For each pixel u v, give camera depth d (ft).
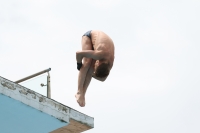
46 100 55.72
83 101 49.78
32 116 54.90
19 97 52.95
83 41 49.62
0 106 52.85
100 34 48.44
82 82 49.93
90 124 59.41
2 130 56.44
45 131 58.08
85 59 49.96
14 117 54.65
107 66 47.14
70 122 57.67
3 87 51.80
